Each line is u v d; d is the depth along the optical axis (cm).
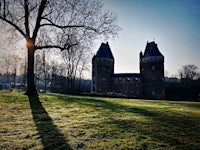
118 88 9625
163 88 8919
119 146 514
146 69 9400
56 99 1521
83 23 2089
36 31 1878
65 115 888
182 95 9300
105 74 9581
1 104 1107
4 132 597
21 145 495
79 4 2038
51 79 8438
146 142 556
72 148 489
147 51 9575
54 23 2002
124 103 1558
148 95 9194
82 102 1427
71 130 640
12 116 824
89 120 797
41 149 476
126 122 785
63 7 1986
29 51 1838
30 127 662
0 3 1800
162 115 1004
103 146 509
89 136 586
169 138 609
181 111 1192
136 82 9388
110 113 991
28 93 1770
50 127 668
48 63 7556
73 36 2102
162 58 9062
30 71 1819
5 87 7138
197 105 1728
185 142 580
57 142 524
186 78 10050
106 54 9800
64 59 6084
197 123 848
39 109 1025
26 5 1842
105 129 666
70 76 6462
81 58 6300
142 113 1039
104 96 3488
